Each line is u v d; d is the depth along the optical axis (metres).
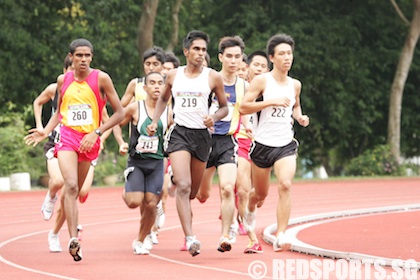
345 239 24.44
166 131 21.50
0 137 59.34
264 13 74.31
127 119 21.58
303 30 74.50
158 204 23.75
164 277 17.34
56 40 67.88
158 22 70.62
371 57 76.12
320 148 81.50
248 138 23.92
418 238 24.53
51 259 20.52
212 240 25.34
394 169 71.56
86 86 20.27
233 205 20.83
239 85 22.27
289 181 20.36
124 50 69.44
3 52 65.25
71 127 20.19
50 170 23.30
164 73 26.20
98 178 62.22
